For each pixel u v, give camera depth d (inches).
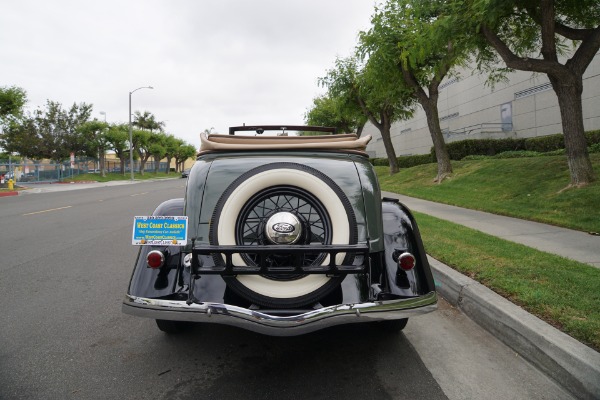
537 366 115.0
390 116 932.6
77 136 1499.8
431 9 401.4
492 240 239.3
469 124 1062.4
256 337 135.3
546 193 370.0
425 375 110.7
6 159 1466.5
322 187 105.7
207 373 112.2
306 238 109.0
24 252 270.2
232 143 132.5
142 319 152.9
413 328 142.1
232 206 103.8
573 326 118.0
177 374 111.7
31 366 116.5
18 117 1008.9
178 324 133.6
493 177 501.4
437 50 408.8
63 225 389.7
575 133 356.2
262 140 134.0
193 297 100.7
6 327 145.5
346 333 137.5
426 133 1264.8
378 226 113.0
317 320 96.0
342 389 103.7
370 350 125.4
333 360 119.3
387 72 578.2
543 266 181.5
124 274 216.2
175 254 107.4
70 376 110.8
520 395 101.2
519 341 123.4
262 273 99.0
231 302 100.6
